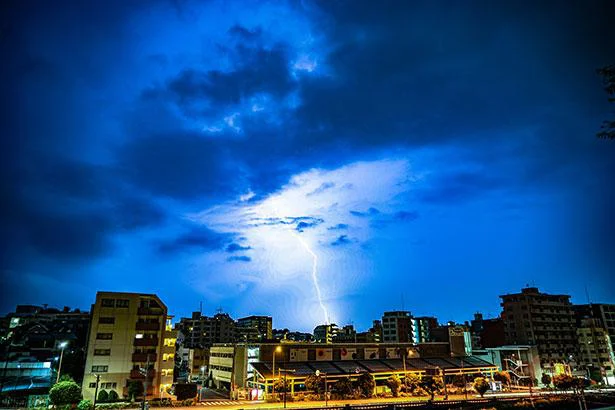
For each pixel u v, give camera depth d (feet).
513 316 399.65
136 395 244.83
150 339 265.13
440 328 433.48
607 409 215.51
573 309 438.40
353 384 258.57
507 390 304.30
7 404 209.97
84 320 346.74
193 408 205.05
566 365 365.40
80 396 200.54
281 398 237.45
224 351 321.11
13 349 257.75
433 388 269.23
